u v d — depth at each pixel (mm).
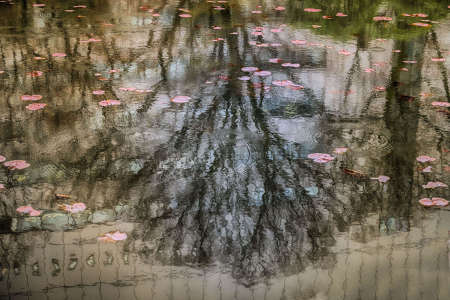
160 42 5457
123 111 3621
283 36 5793
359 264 2076
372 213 2432
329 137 3236
